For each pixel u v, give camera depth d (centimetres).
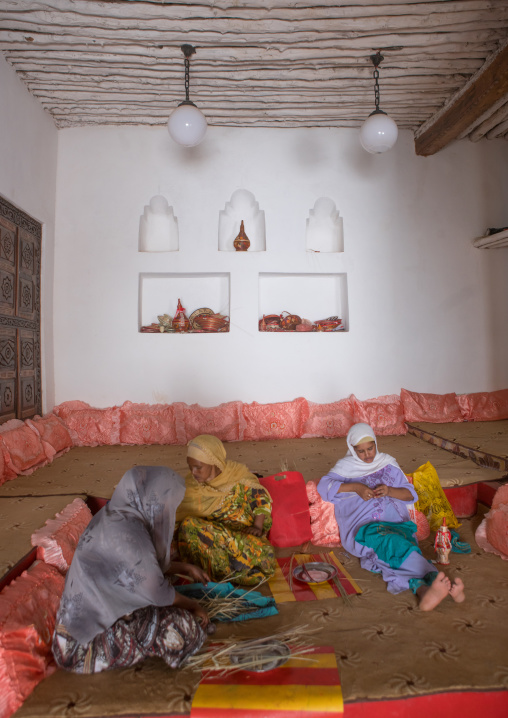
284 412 544
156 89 482
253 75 465
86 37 411
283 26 400
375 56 438
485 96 451
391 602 250
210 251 556
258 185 564
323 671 191
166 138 555
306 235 573
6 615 197
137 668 199
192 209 556
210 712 173
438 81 479
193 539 267
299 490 335
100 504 343
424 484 347
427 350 581
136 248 549
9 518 294
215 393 554
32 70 450
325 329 571
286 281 599
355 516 303
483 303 590
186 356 552
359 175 574
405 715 177
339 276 590
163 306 581
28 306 478
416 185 582
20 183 455
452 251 586
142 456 465
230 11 386
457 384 585
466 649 207
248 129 565
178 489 210
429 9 385
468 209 589
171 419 530
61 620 196
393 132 425
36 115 493
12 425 426
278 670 192
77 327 543
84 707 178
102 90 483
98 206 548
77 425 518
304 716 173
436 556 308
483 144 591
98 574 194
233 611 238
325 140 571
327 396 567
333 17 393
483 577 276
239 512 290
